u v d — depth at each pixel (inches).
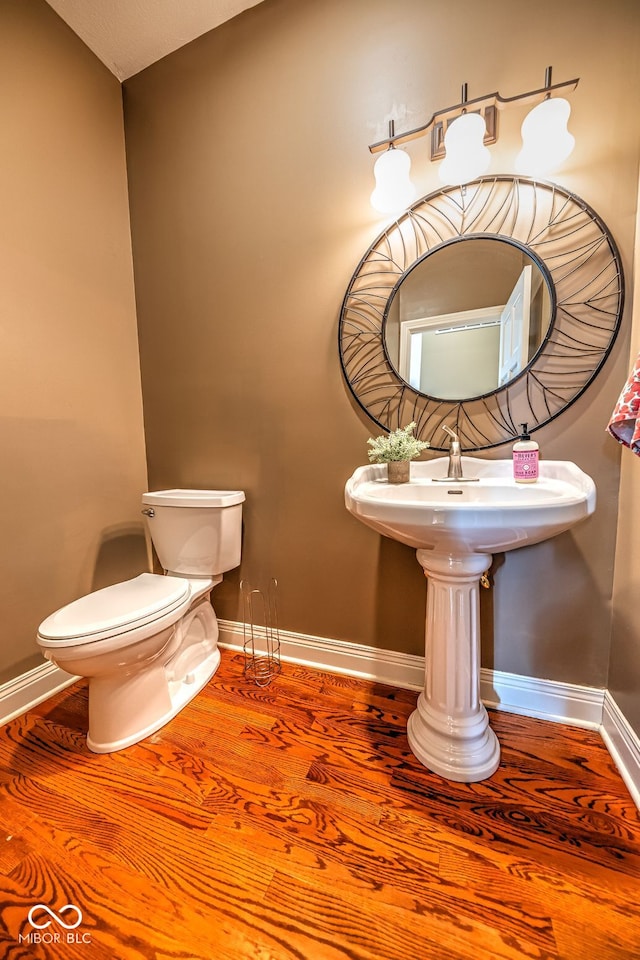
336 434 54.4
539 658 47.0
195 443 64.6
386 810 35.6
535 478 40.7
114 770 40.6
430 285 47.6
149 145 62.1
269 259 55.6
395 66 46.2
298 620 59.9
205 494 58.9
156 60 59.9
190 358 63.2
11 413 49.9
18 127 49.4
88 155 58.4
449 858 31.4
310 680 55.7
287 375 56.4
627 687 39.2
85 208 58.1
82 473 59.2
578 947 25.8
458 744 39.9
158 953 26.0
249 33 53.1
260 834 33.5
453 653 40.4
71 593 57.9
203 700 51.4
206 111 57.1
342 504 55.1
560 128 37.3
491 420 46.5
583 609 44.7
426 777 39.1
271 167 53.9
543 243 42.3
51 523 55.0
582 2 38.5
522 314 43.9
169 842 33.0
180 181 60.3
